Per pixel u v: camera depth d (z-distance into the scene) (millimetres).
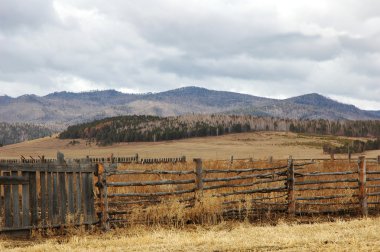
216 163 24859
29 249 9320
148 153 113438
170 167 23156
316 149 119438
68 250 9117
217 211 12633
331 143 150375
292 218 13289
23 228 10891
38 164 11047
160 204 12414
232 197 13719
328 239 9406
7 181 10797
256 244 9164
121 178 18156
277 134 184375
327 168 22938
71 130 192750
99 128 190750
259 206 13641
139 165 23453
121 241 9914
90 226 11633
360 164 14133
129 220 12102
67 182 11656
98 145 164750
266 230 10844
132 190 15242
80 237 10672
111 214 12117
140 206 12750
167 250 8922
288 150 115500
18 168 10875
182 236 10445
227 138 172875
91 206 11719
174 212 12258
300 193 14797
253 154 95500
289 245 8984
